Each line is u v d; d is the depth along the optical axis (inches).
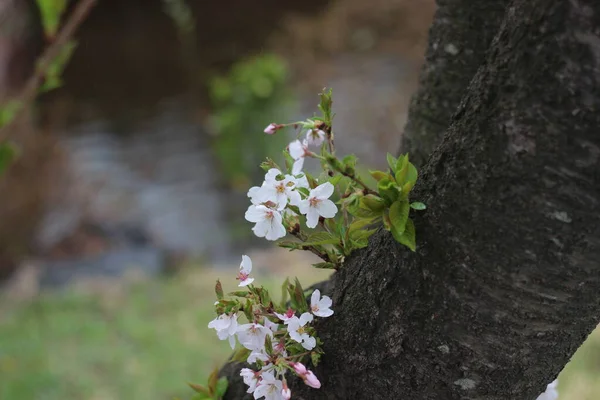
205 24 343.3
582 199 26.5
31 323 161.3
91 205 220.7
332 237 35.7
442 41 47.2
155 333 157.2
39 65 74.8
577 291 29.1
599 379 126.5
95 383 136.6
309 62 315.9
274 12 350.3
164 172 254.4
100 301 173.2
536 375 33.1
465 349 32.2
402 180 31.2
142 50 329.1
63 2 72.9
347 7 341.1
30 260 196.4
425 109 49.5
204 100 306.8
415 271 32.2
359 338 35.5
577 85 25.2
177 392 133.3
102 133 280.5
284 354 34.8
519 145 27.1
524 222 27.9
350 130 265.4
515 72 27.1
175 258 203.2
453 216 30.0
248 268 35.1
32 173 197.8
